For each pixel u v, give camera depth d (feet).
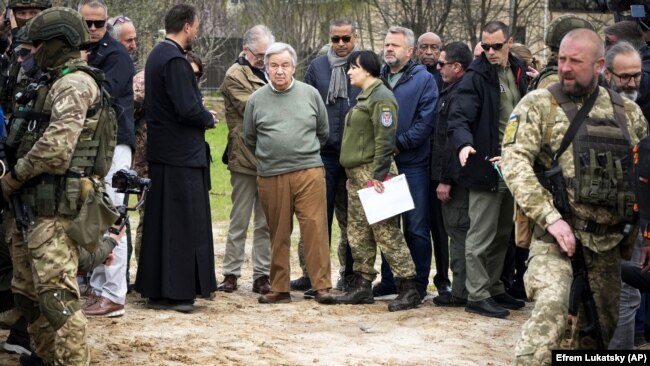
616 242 29.14
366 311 44.57
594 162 28.63
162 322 40.75
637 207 28.32
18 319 34.30
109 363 34.09
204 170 43.98
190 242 43.21
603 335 29.84
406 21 165.37
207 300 46.32
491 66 42.55
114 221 30.68
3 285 33.47
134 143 42.52
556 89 29.48
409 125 46.70
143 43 142.10
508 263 47.37
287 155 45.47
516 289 47.57
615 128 29.07
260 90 46.19
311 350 37.04
